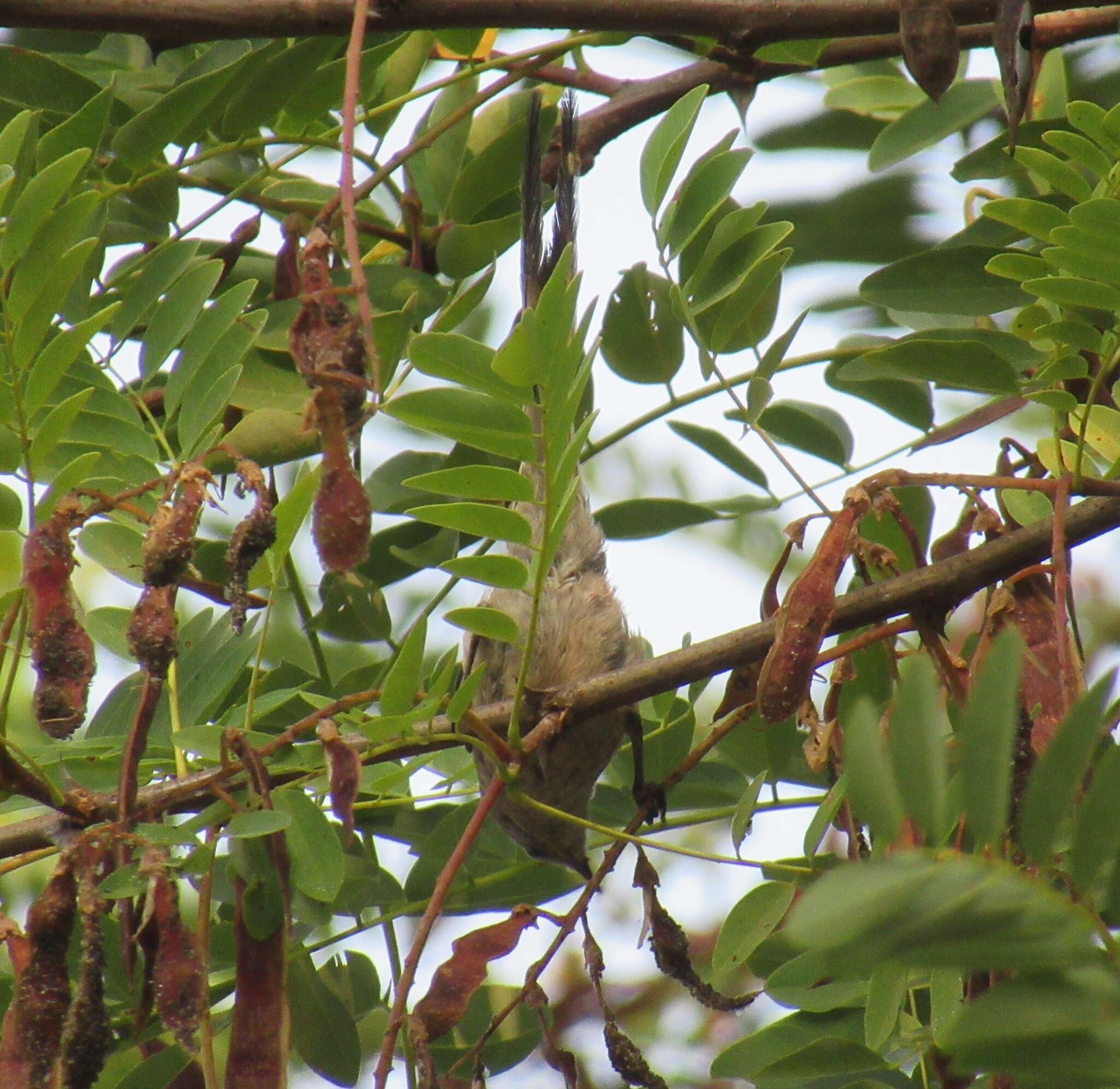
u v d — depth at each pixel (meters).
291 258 7.64
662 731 8.29
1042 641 5.55
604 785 8.88
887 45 8.36
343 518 4.62
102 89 6.99
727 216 7.29
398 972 7.39
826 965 2.70
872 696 6.46
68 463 6.74
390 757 6.66
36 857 6.07
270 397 7.36
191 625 7.46
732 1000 6.16
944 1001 5.30
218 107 7.32
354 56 4.88
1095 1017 2.70
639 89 9.38
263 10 6.54
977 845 3.09
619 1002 10.10
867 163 8.66
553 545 5.27
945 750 3.36
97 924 4.93
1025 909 2.71
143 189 7.98
